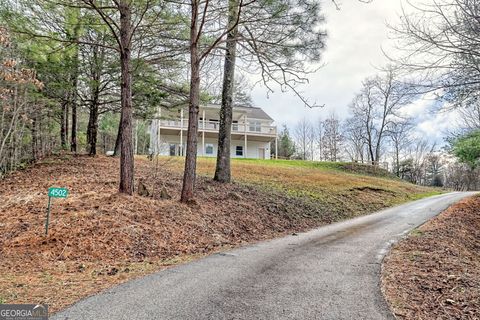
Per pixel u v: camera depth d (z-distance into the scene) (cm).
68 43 1005
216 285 456
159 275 509
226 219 941
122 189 899
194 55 978
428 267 563
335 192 1722
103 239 659
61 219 710
